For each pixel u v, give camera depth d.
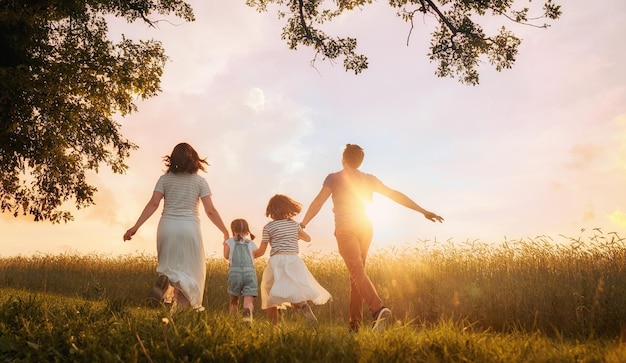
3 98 12.59
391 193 6.28
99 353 3.65
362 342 3.89
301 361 3.42
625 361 3.48
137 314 4.73
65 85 13.09
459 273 9.98
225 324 4.22
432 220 6.27
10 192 15.03
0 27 13.45
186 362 3.50
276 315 6.76
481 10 13.66
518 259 10.08
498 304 7.77
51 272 15.40
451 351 3.71
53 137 13.66
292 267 6.62
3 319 4.48
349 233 6.08
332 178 6.29
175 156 6.71
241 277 7.08
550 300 7.33
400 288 9.51
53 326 4.23
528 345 3.84
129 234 6.54
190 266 6.59
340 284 10.67
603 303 6.42
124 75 13.45
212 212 6.82
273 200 6.91
